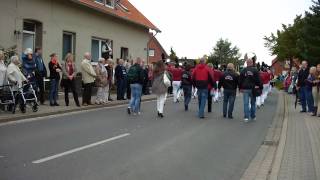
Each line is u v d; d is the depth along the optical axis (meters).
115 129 13.57
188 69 20.25
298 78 19.88
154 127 14.33
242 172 8.73
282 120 17.66
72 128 13.51
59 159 9.21
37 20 22.59
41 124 14.15
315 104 18.20
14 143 10.81
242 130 14.45
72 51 26.20
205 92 17.41
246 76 16.83
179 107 21.64
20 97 15.66
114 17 30.94
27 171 8.13
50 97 18.55
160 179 7.95
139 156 9.80
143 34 36.84
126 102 22.59
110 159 9.39
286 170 8.52
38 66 18.36
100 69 20.50
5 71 15.47
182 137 12.55
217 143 11.82
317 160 9.41
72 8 25.75
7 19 20.53
